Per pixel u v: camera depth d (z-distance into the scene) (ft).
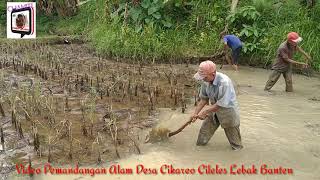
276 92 29.32
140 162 17.60
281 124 22.33
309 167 17.33
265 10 39.93
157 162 17.58
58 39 43.65
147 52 38.19
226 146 19.31
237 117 18.16
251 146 19.27
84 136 19.89
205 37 39.32
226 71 35.55
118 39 38.93
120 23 42.29
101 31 42.06
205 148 19.08
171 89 26.91
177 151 18.74
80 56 38.37
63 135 19.80
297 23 37.73
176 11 42.60
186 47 39.17
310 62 35.04
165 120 22.65
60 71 31.86
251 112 24.32
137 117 22.99
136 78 31.27
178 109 24.59
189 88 29.37
